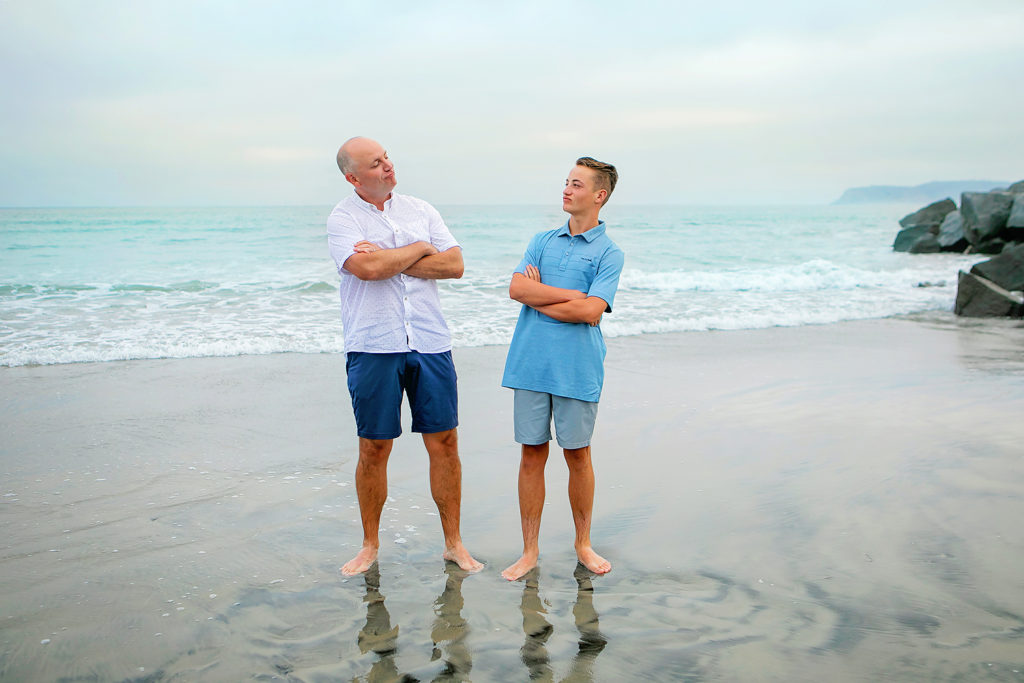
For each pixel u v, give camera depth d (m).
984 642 2.21
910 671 2.07
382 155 2.73
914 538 2.98
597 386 2.84
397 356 2.79
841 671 2.08
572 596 2.64
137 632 2.37
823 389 5.80
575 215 2.89
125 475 3.94
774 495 3.54
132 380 6.17
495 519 3.40
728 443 4.41
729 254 21.70
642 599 2.59
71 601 2.58
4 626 2.40
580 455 2.86
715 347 7.78
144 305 10.01
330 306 10.07
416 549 3.08
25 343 7.48
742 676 2.08
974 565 2.72
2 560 2.91
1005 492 3.44
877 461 3.97
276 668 2.17
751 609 2.48
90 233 24.64
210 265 15.91
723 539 3.07
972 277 10.48
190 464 4.12
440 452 2.89
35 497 3.61
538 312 2.88
